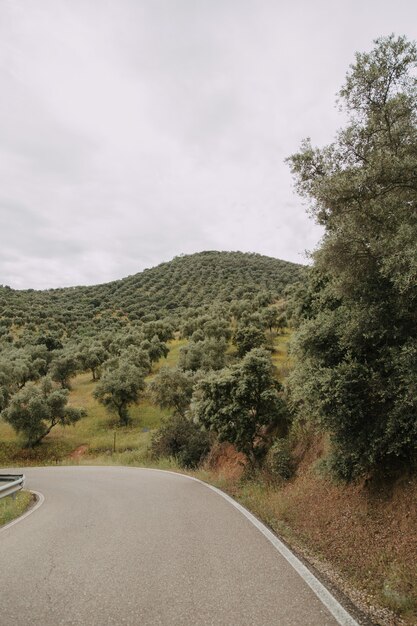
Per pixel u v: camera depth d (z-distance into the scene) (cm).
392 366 598
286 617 347
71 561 530
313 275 1216
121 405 4162
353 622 339
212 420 1323
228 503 924
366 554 507
